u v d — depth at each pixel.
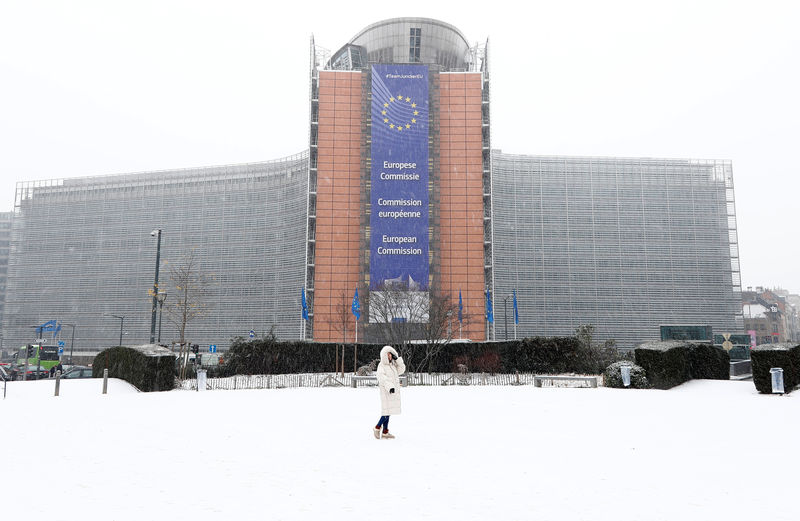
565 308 83.62
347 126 74.94
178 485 6.78
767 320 146.38
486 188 75.44
